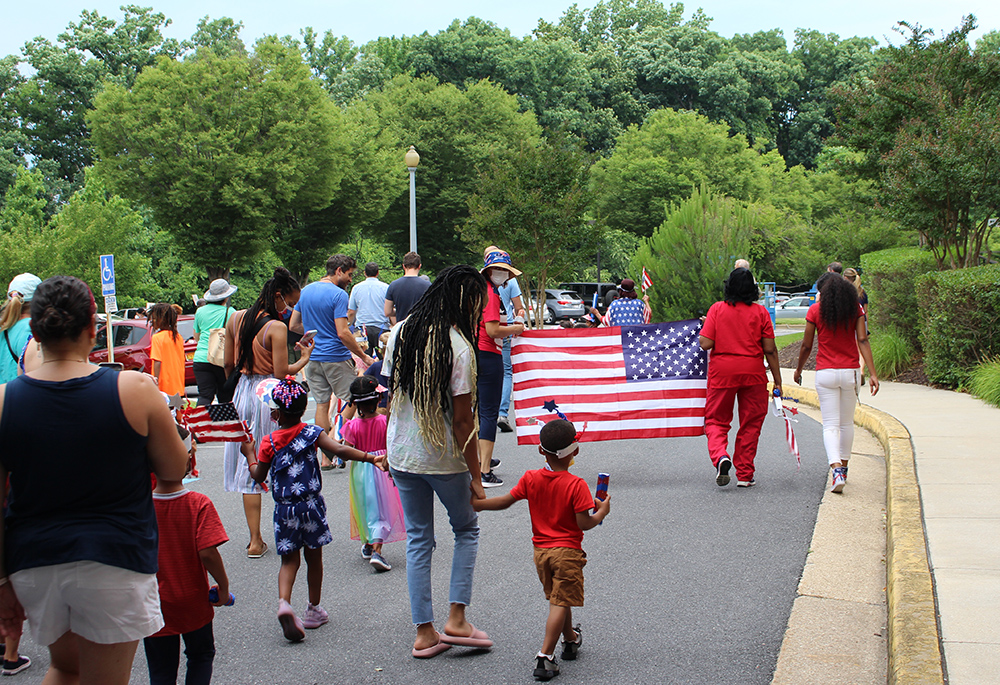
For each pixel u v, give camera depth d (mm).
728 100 81625
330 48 82750
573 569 4086
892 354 14945
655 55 85438
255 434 6164
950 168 15008
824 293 7336
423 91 56688
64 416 2840
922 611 4199
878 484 7691
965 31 17812
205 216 36750
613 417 8250
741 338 7613
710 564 5613
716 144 55281
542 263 23125
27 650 4668
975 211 15836
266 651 4484
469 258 56438
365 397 5703
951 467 7414
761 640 4434
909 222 16188
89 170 36188
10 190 38500
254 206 36875
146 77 36125
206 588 3742
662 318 25469
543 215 22297
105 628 2906
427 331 4270
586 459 9102
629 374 8281
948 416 10195
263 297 6402
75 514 2889
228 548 6398
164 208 36406
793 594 5051
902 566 4871
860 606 4832
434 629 4539
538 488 4172
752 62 84688
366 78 74938
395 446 4383
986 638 3924
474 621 4812
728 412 7777
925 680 3465
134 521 2965
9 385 2889
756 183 54344
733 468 8539
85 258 32969
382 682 4086
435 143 53000
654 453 9383
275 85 36625
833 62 89250
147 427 2980
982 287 12312
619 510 6988
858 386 7438
